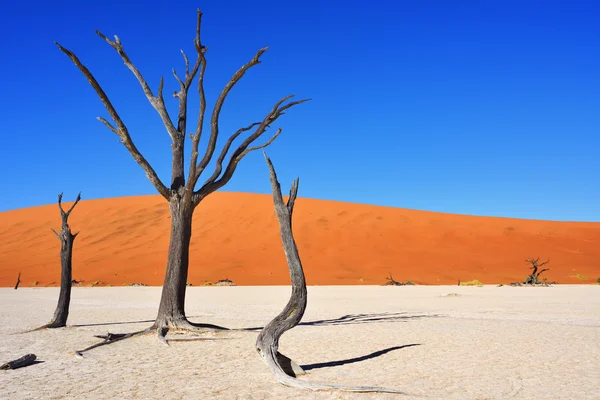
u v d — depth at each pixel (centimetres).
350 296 3366
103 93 1357
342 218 7950
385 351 1154
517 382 817
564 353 1088
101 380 875
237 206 8506
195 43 1418
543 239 7712
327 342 1309
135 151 1431
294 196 941
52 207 9775
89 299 3269
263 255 6625
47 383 852
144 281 5762
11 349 1248
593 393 740
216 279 5662
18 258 7175
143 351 1209
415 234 7531
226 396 755
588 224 8594
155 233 7906
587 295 3294
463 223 8144
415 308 2400
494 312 2147
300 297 903
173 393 775
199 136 1475
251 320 1930
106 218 8700
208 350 1216
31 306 2709
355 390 765
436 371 918
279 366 853
